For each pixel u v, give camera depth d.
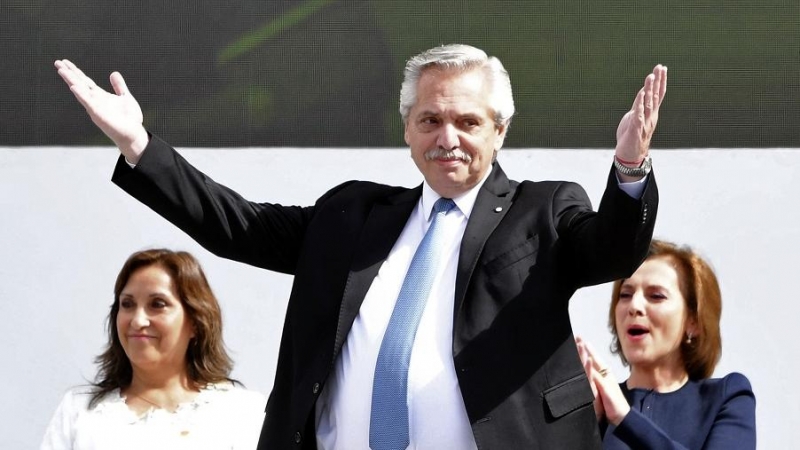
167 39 17.17
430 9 17.03
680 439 12.63
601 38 17.00
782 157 16.72
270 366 16.47
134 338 13.95
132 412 13.80
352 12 17.11
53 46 17.22
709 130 16.89
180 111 17.09
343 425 10.14
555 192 10.37
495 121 10.59
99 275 16.89
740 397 12.79
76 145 17.19
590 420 9.88
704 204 16.70
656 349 13.09
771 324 16.34
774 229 16.59
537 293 9.88
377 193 10.98
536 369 9.75
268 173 16.97
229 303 16.61
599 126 16.92
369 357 10.15
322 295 10.44
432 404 9.90
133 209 17.02
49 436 13.79
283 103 17.06
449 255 10.37
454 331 9.87
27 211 17.03
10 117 17.20
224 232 10.55
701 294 13.17
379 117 17.03
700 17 16.98
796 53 16.89
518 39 17.02
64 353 16.70
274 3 17.16
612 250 9.50
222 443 13.73
